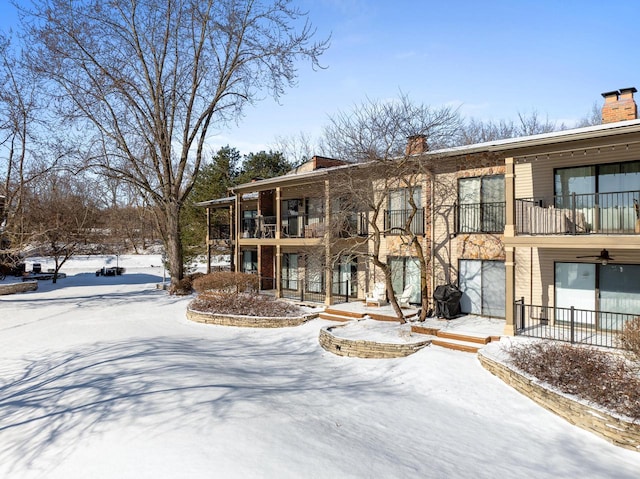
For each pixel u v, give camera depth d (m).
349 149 17.55
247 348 14.07
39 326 18.06
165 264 33.19
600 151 12.55
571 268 13.30
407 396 9.57
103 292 28.53
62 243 45.78
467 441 7.38
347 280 19.89
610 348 10.37
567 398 8.20
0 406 8.93
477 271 15.53
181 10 26.25
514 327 12.32
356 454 6.32
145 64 26.39
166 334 15.96
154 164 27.30
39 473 5.94
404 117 15.84
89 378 10.02
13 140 26.05
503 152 12.63
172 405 7.80
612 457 7.00
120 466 5.78
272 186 21.92
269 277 24.19
